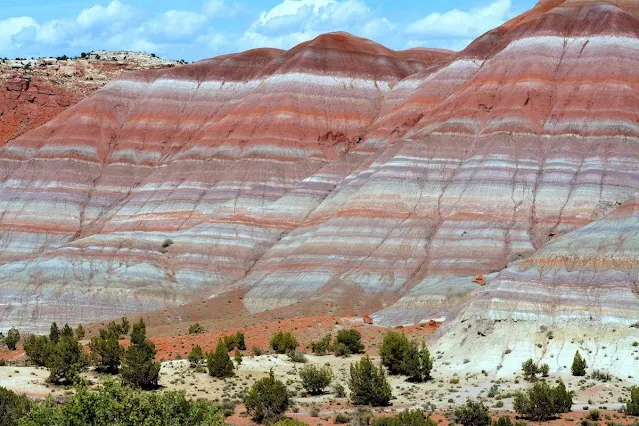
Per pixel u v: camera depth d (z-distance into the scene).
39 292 145.25
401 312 121.00
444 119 160.00
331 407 76.94
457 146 154.25
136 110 196.25
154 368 81.31
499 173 146.62
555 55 163.00
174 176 176.75
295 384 84.50
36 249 169.38
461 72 175.00
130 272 150.12
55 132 190.38
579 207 139.75
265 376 86.06
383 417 68.25
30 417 55.00
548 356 87.06
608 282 94.69
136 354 81.69
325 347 98.38
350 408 76.44
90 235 171.25
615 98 153.62
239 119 183.12
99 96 196.50
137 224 168.12
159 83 199.75
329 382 82.75
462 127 156.62
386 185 150.12
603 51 160.50
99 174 184.00
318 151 175.00
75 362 82.88
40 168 183.00
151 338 104.50
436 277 132.75
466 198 144.75
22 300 143.75
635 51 160.75
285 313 126.94
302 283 138.75
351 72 189.75
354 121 181.00
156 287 147.00
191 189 172.12
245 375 86.31
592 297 93.38
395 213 146.12
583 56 161.25
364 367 78.56
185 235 158.12
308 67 187.75
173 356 95.12
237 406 76.69
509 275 98.00
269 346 98.69
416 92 175.75
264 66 199.62
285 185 168.38
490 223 140.25
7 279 148.25
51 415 54.28
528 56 163.00
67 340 86.94
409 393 81.50
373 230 144.12
